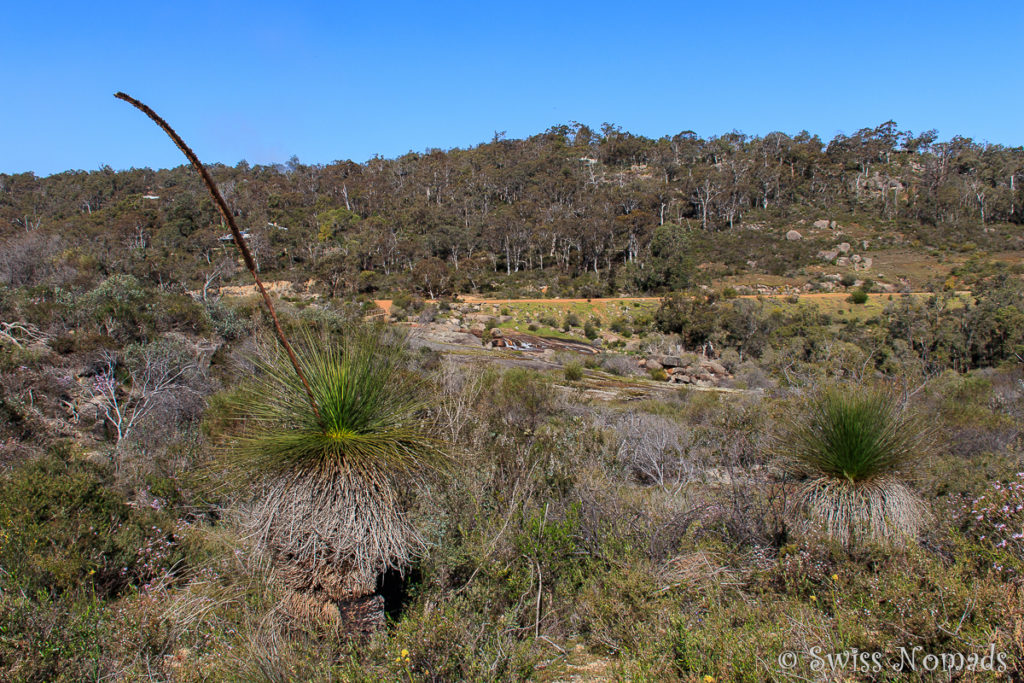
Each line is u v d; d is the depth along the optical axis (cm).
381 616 324
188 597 385
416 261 8550
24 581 372
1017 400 1270
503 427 622
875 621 300
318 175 13175
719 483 574
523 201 10838
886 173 12169
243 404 355
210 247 6431
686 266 8412
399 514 338
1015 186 11025
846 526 425
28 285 2273
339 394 329
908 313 4491
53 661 289
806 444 467
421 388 390
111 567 439
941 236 9412
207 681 290
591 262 9212
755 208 11575
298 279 6869
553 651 326
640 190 11219
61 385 1058
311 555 317
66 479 539
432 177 12450
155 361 1154
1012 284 5216
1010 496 406
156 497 598
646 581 376
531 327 6103
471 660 278
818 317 5597
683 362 4009
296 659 285
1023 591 291
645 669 284
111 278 1691
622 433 891
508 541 409
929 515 437
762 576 391
